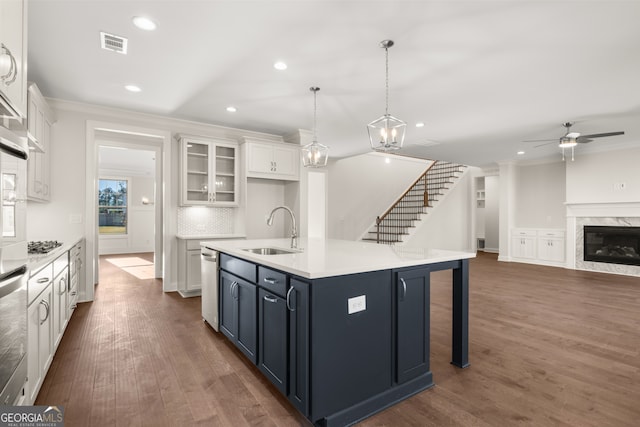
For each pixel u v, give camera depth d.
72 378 2.31
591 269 6.76
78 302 4.24
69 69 3.27
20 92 1.67
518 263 7.79
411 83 3.55
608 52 2.88
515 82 3.50
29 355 1.84
